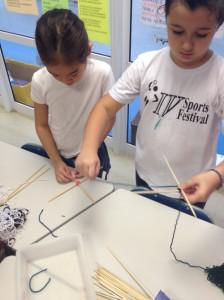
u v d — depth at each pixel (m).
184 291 0.75
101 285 0.76
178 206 1.04
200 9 0.76
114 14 1.74
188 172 1.13
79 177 1.11
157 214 0.95
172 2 0.80
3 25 2.39
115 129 2.22
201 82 0.98
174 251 0.84
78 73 1.09
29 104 2.79
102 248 0.86
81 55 1.03
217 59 0.97
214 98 0.98
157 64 1.05
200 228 0.90
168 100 1.04
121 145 2.32
